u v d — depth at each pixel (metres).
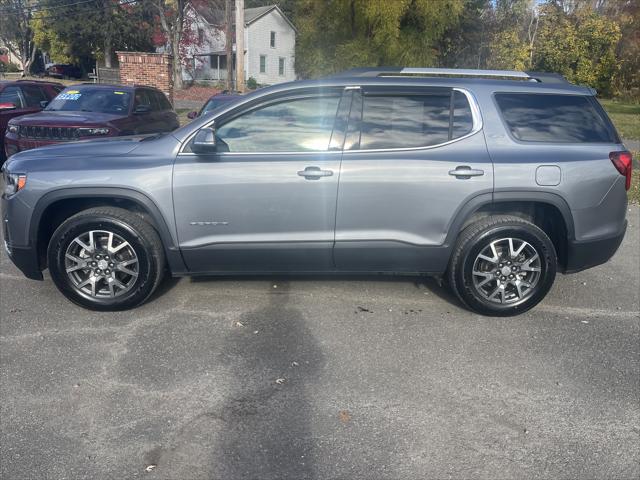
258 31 49.03
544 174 4.41
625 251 6.71
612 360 4.00
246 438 3.07
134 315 4.55
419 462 2.91
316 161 4.37
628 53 38.00
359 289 5.18
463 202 4.41
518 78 4.87
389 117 4.49
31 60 58.22
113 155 4.50
